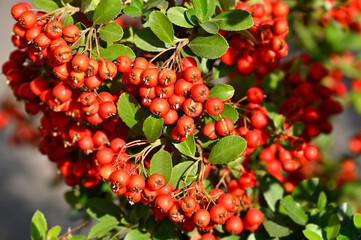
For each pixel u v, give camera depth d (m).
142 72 0.37
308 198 0.43
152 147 0.39
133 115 0.39
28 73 0.43
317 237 0.40
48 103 0.39
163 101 0.37
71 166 0.44
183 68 0.38
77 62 0.36
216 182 0.43
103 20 0.39
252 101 0.42
